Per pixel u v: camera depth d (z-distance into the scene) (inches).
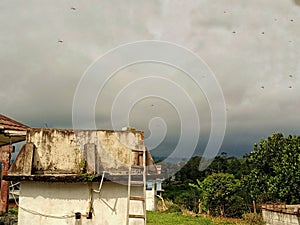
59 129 374.0
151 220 731.4
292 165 661.9
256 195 777.6
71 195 349.4
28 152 360.5
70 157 366.9
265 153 757.3
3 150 495.8
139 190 347.9
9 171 357.4
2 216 466.9
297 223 557.6
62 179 341.4
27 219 351.6
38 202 353.1
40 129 373.7
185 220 750.5
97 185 347.9
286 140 749.9
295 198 666.8
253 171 780.6
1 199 482.6
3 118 467.8
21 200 355.9
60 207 348.5
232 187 919.7
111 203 344.5
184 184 1198.9
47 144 370.0
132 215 337.4
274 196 718.5
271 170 758.5
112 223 339.9
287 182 667.4
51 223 346.6
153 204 993.5
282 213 610.9
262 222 704.4
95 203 345.4
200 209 957.2
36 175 349.7
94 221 341.7
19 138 447.5
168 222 707.4
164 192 1155.3
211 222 740.0
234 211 899.4
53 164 365.1
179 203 1057.5
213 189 935.7
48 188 353.7
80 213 343.6
